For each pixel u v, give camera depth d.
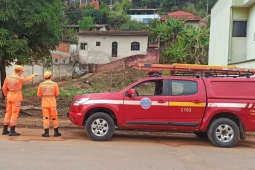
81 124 7.95
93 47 40.53
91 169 5.27
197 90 7.92
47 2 11.72
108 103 7.88
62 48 39.38
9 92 8.11
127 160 5.97
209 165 5.85
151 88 8.34
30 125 9.70
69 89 20.30
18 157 5.89
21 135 8.25
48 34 12.00
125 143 7.78
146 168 5.46
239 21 19.08
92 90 18.81
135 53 39.62
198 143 8.28
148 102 7.86
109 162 5.77
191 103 7.82
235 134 7.70
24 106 12.45
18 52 10.70
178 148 7.44
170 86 8.00
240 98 7.81
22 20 10.46
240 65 16.03
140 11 76.56
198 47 33.03
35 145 7.01
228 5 19.30
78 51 41.03
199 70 8.48
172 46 34.28
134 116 7.88
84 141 7.77
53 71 28.69
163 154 6.65
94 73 35.88
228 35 19.11
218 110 7.75
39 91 8.22
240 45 19.12
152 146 7.55
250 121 7.73
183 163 5.92
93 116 7.87
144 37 39.28
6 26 10.47
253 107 7.73
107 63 37.59
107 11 66.44
